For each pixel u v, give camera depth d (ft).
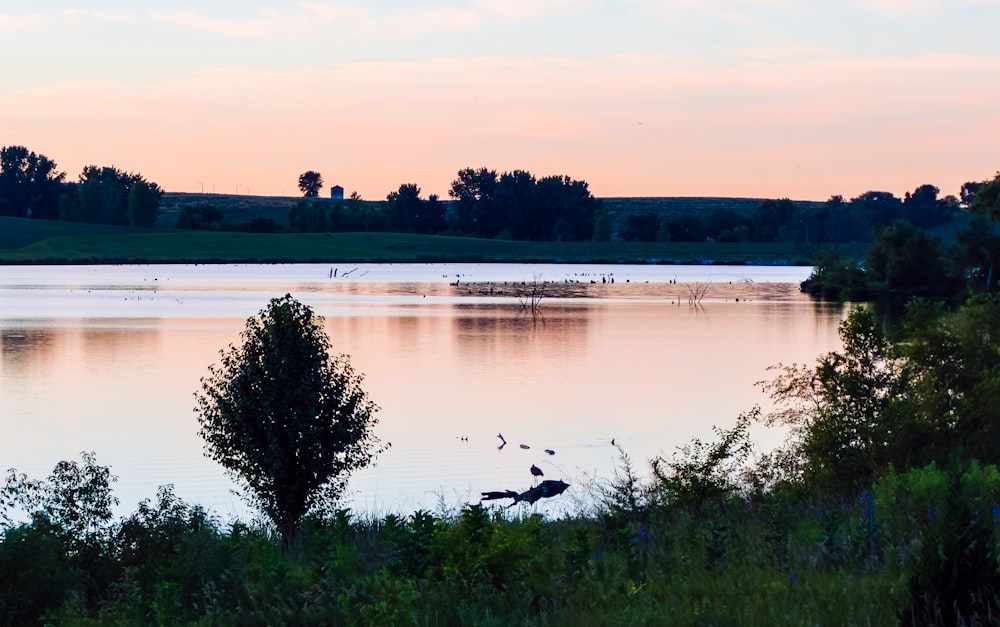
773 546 71.36
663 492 107.24
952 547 51.80
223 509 138.82
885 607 54.60
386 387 278.87
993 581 51.24
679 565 69.67
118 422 216.95
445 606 60.29
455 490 151.12
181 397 254.88
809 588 59.93
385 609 59.00
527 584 64.39
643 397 260.01
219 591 69.67
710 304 638.53
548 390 273.75
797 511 92.12
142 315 516.73
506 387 279.90
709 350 377.30
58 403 244.22
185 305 587.68
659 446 191.52
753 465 129.39
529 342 406.00
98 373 301.84
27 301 615.16
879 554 68.13
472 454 184.85
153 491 151.53
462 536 68.80
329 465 111.86
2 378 289.74
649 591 62.28
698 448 134.21
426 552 67.87
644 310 585.63
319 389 111.86
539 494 144.97
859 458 111.45
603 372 313.12
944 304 127.75
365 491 153.58
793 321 510.99
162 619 64.69
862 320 120.26
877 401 116.37
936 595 50.98
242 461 112.57
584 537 71.82
